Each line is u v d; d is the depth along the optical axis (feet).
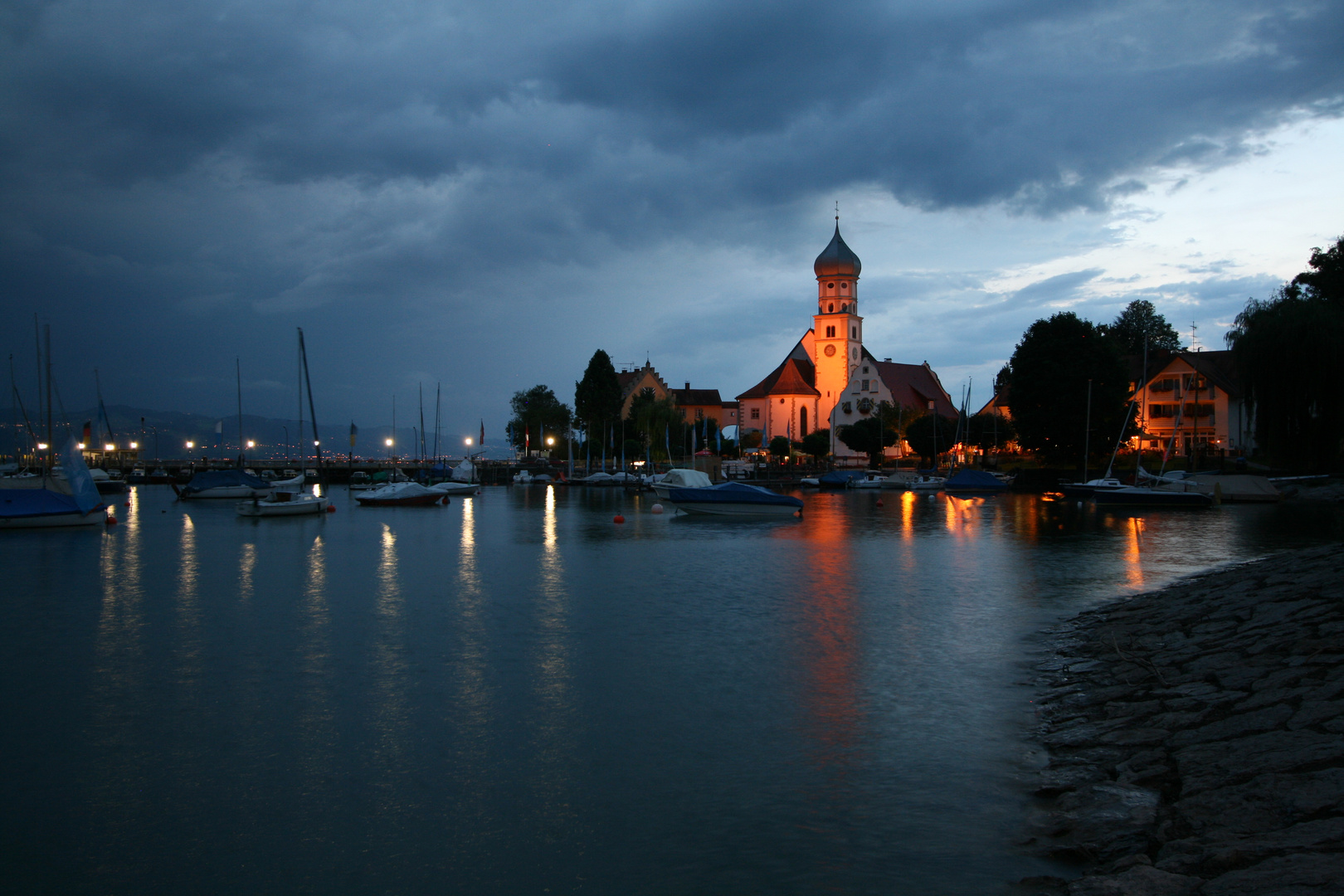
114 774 56.54
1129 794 48.78
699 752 59.31
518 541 194.39
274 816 50.44
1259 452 313.32
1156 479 305.32
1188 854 40.06
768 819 49.08
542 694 72.49
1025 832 46.60
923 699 70.13
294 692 73.67
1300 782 43.73
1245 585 100.78
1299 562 107.96
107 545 188.44
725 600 115.65
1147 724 59.00
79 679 77.87
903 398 543.39
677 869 43.86
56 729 64.85
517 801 52.11
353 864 45.06
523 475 480.64
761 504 252.01
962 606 110.32
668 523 238.27
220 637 94.32
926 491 379.14
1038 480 375.45
